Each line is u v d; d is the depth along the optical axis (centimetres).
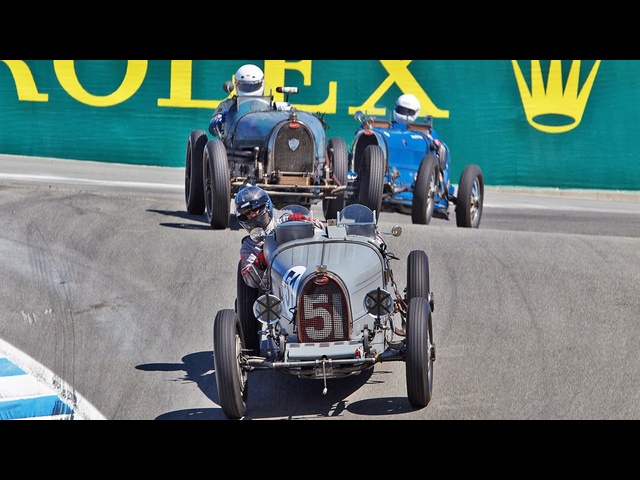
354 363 2681
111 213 5262
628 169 8644
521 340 3281
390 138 5650
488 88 8638
